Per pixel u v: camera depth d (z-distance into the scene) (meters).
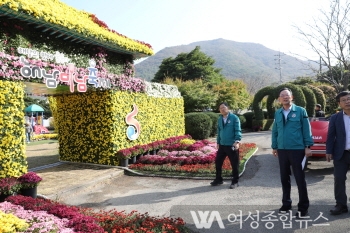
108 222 4.30
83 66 8.16
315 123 8.12
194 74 34.00
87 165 9.49
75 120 10.04
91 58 8.49
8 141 5.71
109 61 9.46
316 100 21.84
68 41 7.71
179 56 35.88
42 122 31.95
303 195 4.61
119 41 8.66
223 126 6.78
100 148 9.45
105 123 9.34
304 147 4.64
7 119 5.73
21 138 6.00
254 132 21.53
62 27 6.64
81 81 7.74
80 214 4.29
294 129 4.67
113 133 9.25
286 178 4.85
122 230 3.86
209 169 8.00
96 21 8.91
